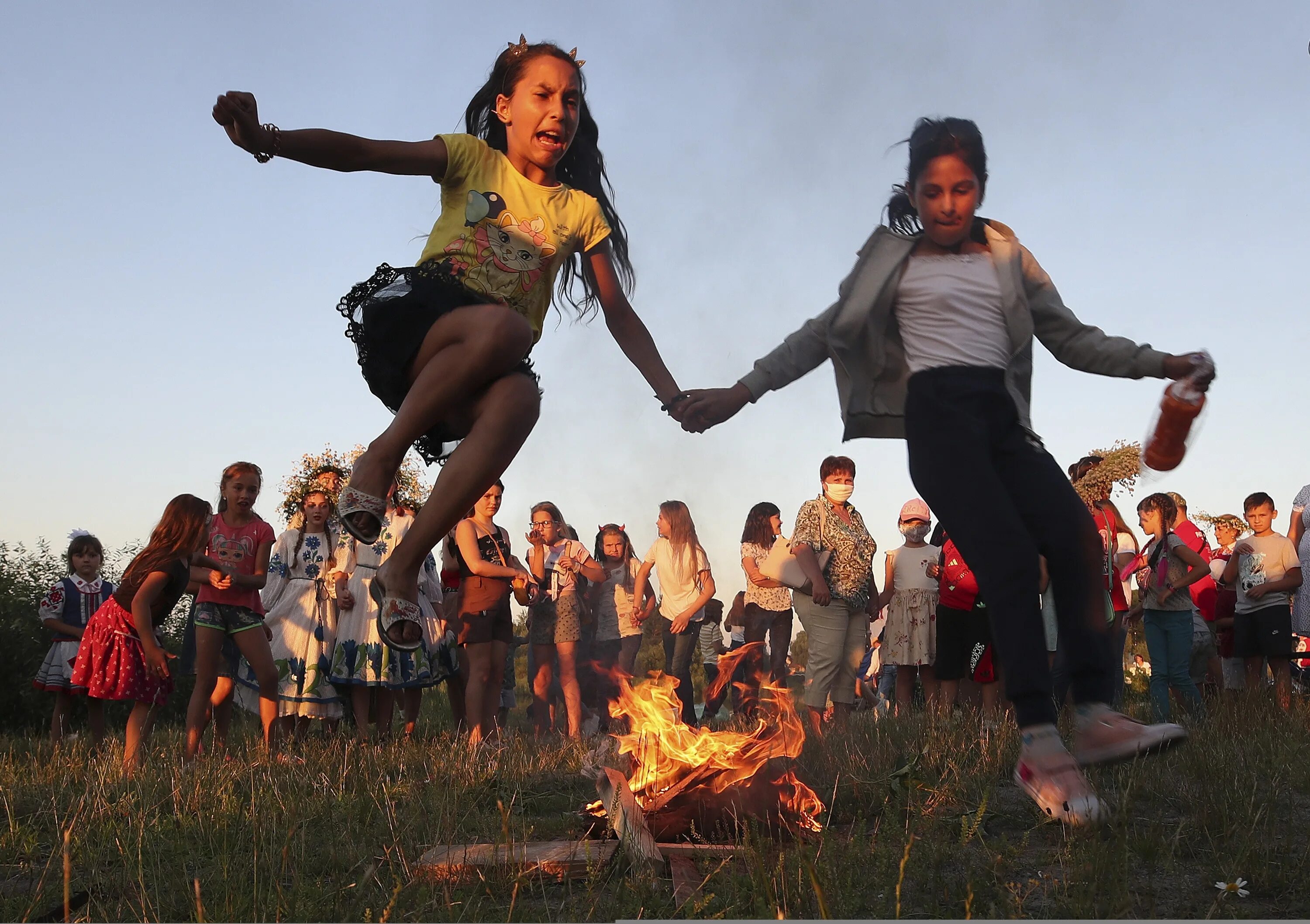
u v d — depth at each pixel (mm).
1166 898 2572
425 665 6891
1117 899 2443
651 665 12070
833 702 6617
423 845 3307
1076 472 7023
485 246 2895
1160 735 3043
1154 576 7410
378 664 6695
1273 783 3680
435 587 7332
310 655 6664
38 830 3713
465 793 4262
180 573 5754
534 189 3016
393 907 2559
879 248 3434
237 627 6035
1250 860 2760
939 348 3301
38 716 10352
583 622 8531
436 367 2541
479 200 2908
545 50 3023
